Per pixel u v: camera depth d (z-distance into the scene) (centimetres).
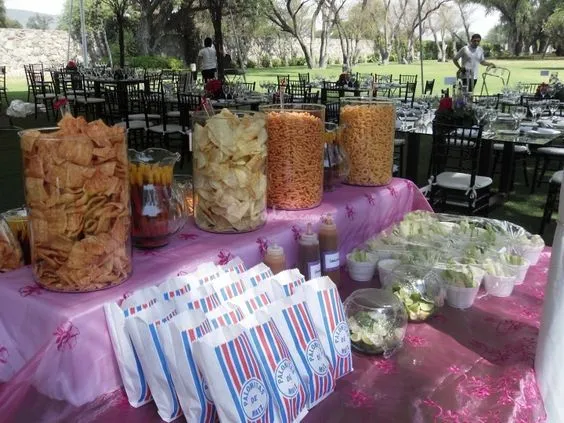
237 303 95
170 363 84
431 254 146
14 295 95
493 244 160
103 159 91
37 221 92
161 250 118
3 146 575
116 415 89
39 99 856
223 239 126
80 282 95
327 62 2256
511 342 118
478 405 95
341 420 91
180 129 554
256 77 1483
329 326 100
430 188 358
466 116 338
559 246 94
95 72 927
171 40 1706
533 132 373
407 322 121
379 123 177
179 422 87
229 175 124
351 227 162
